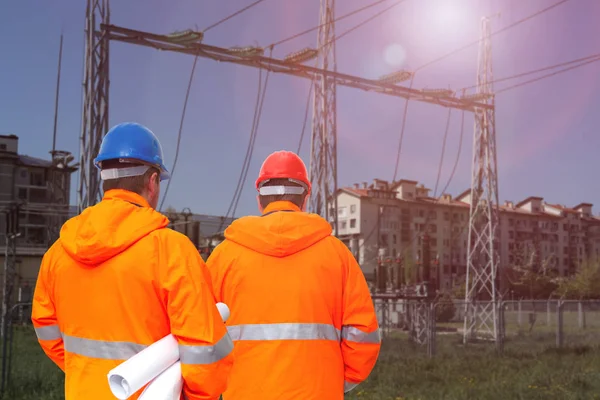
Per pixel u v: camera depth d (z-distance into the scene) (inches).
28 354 761.0
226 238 104.2
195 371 67.8
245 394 95.9
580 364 637.3
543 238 4594.0
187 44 627.2
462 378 537.6
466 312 948.6
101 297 72.1
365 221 3762.3
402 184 4045.3
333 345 98.4
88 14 581.3
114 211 73.0
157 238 72.5
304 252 99.1
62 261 76.9
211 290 73.7
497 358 724.0
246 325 97.9
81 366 73.2
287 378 94.3
